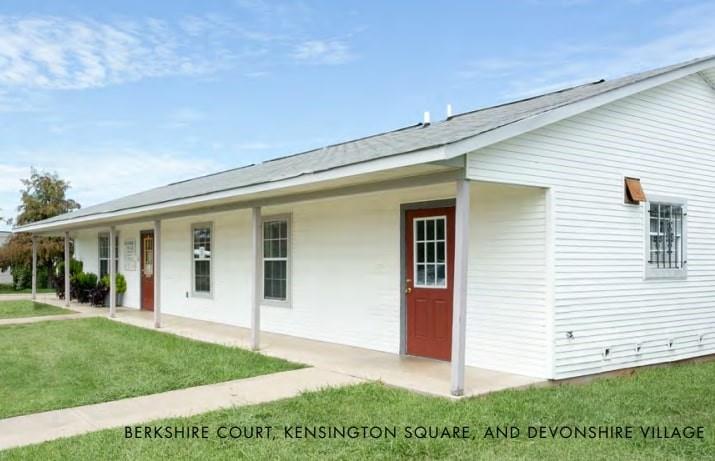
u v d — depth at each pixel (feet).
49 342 34.78
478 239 25.63
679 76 27.76
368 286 30.94
